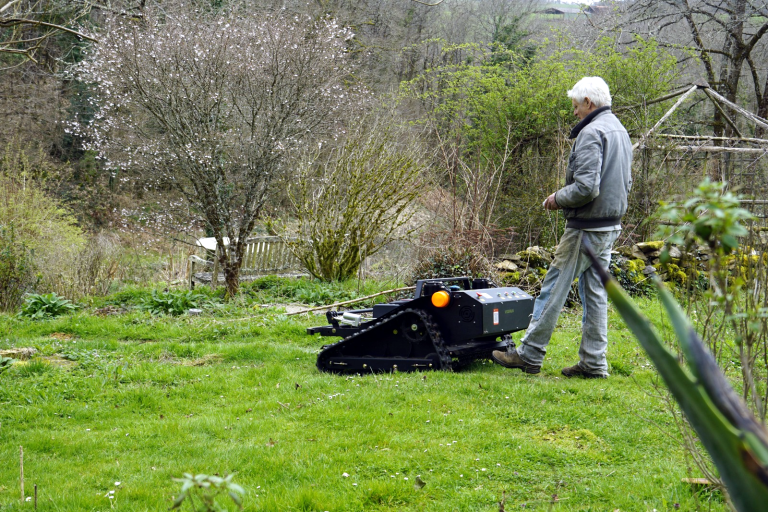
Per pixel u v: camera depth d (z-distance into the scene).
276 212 13.66
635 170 11.57
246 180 10.62
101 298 11.07
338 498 3.54
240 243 10.78
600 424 4.59
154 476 3.93
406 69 27.66
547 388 5.30
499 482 3.76
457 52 27.97
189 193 10.82
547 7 26.83
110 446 4.50
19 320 9.29
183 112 10.20
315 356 7.07
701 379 0.73
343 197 11.94
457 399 5.16
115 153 11.08
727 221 1.21
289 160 11.12
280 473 3.89
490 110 15.53
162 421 5.01
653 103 13.73
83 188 23.91
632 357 6.46
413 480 3.76
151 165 10.77
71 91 25.45
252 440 4.50
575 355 6.72
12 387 5.80
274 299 10.87
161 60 9.96
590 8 20.00
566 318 8.88
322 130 11.09
